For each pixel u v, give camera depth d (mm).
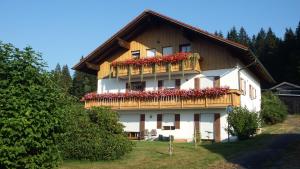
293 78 70750
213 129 28281
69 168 14289
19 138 8766
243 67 29328
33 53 9562
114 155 15984
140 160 16172
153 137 30812
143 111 31891
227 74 28828
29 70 9250
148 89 32406
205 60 29906
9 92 8750
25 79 9211
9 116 8602
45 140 9359
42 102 9172
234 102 26891
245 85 31562
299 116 48188
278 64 75312
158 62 30578
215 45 29609
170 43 31812
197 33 29484
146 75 31531
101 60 35406
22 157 9039
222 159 16188
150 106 30359
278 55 76625
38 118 8906
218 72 29203
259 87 39688
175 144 23828
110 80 34656
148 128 31438
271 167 13898
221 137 27797
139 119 32062
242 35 116000
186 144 23859
